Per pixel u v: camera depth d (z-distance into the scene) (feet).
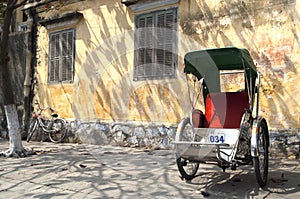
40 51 33.78
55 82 32.32
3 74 23.04
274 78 21.38
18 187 14.55
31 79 34.24
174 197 12.76
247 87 15.37
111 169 17.88
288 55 21.01
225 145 13.08
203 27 24.18
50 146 27.81
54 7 32.81
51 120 31.73
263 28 21.89
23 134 33.68
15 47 35.37
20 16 39.55
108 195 13.11
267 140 14.89
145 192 13.46
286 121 20.90
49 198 12.87
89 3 30.40
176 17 25.40
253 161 13.78
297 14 20.81
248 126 14.17
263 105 21.61
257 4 22.17
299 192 13.29
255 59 22.04
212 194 13.12
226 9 23.32
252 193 13.21
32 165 19.16
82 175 16.53
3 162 20.21
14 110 23.09
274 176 15.90
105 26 29.35
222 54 14.47
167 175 16.35
